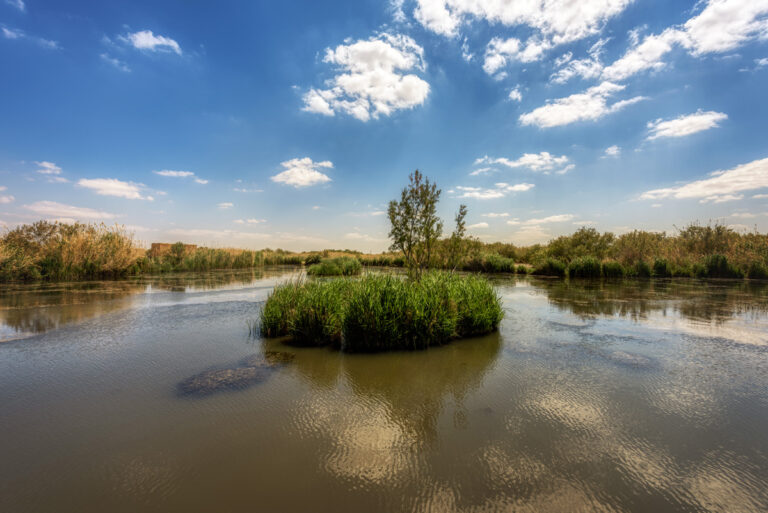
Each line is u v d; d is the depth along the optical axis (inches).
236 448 117.3
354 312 237.3
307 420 137.3
